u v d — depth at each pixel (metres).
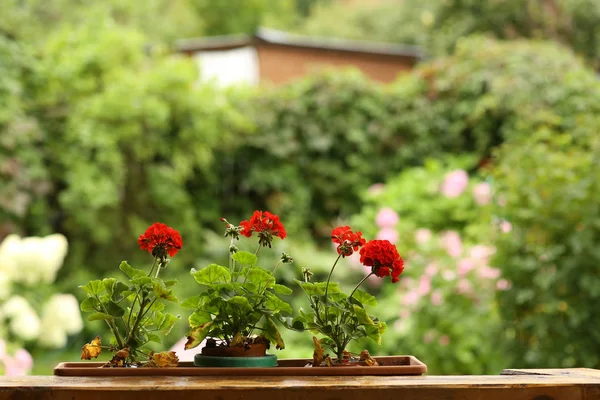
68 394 1.40
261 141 6.71
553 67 6.73
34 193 5.68
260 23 20.58
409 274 5.12
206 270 1.64
